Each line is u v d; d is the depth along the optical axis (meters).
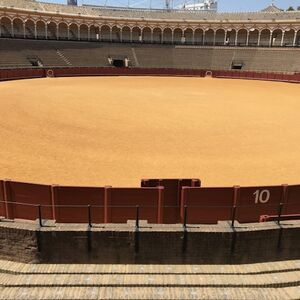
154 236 8.10
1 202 9.28
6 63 48.72
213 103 29.91
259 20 65.44
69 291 7.32
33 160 14.28
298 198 9.83
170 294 7.32
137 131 19.45
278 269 8.26
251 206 9.55
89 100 29.11
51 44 57.84
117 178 12.75
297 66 56.09
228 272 8.09
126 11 73.69
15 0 63.75
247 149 16.67
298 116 24.78
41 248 8.13
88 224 8.28
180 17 72.25
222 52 63.00
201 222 9.44
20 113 22.80
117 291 7.35
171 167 14.05
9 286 7.44
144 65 60.62
